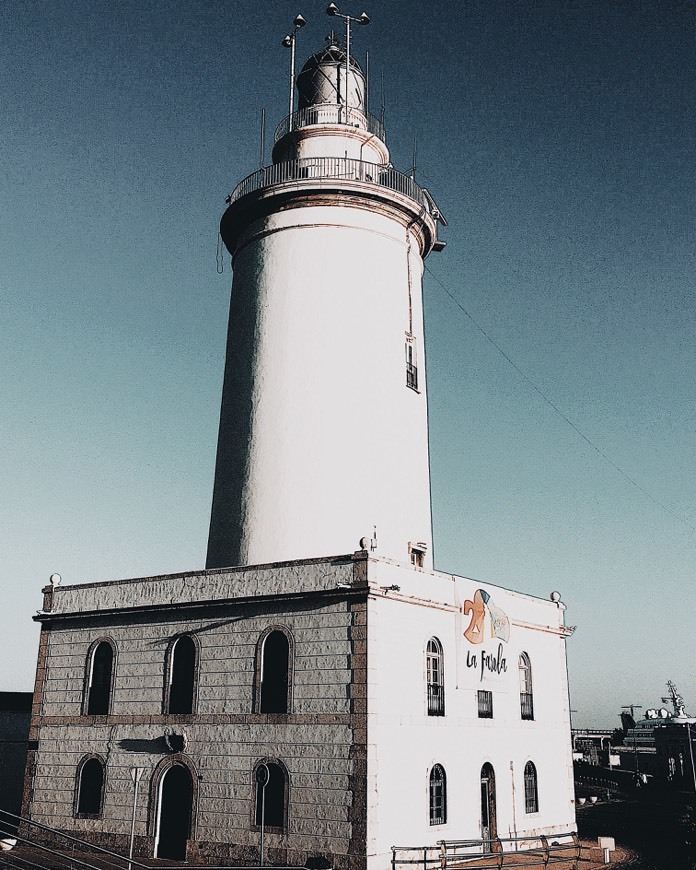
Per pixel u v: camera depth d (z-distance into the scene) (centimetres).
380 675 2481
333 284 3338
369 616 2483
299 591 2609
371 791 2361
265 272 3434
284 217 3459
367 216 3456
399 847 2400
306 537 3031
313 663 2542
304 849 2402
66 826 2869
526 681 3297
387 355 3331
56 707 3044
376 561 2542
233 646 2711
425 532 3291
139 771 2759
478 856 2544
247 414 3275
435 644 2784
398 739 2503
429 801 2594
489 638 3042
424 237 3747
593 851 3067
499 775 2966
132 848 2686
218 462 3362
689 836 3562
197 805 2622
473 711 2895
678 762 7344
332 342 3266
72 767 2927
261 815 2495
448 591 2873
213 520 3294
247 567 2742
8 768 3928
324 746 2453
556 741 3397
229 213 3584
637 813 4578
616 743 9106
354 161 3509
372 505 3106
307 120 3747
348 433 3156
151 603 2909
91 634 3044
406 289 3506
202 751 2666
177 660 2825
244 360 3381
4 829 3450
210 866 2514
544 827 3178
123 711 2878
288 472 3116
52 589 3188
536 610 3438
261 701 2606
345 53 3853
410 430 3334
